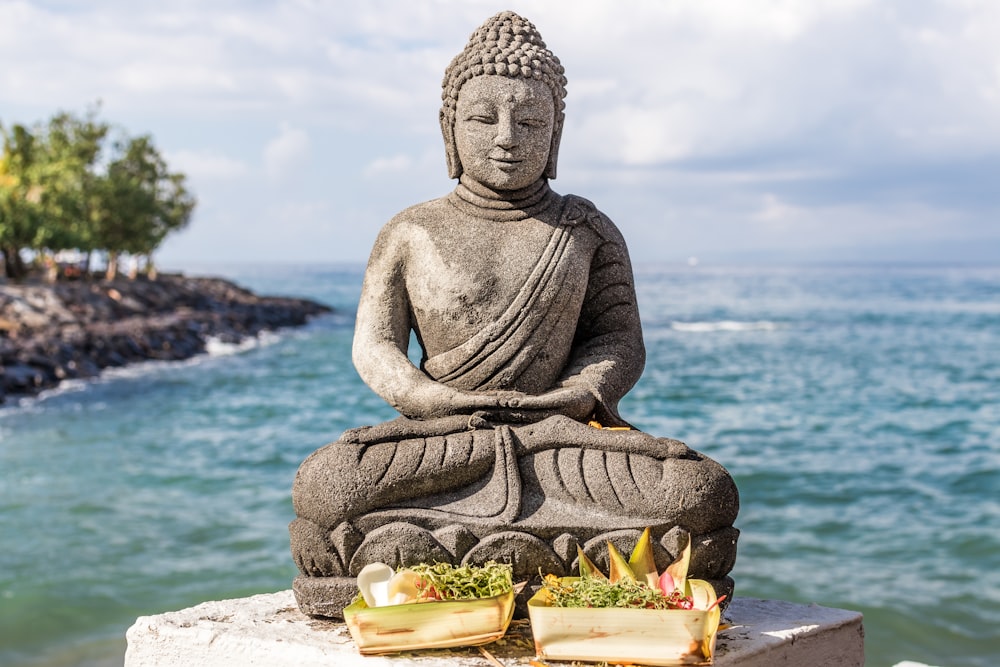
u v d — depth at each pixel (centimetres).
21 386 2356
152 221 5103
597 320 452
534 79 432
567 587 354
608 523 375
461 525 377
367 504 378
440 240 430
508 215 438
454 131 445
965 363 3181
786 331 4597
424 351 442
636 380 446
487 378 425
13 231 3962
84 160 4869
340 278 16162
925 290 9981
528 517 377
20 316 3195
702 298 8144
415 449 383
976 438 1747
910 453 1591
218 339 3788
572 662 342
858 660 418
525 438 390
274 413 2225
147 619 398
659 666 338
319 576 390
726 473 385
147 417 2120
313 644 365
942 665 737
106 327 3291
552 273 428
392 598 360
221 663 376
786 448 1647
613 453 386
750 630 393
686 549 365
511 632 372
